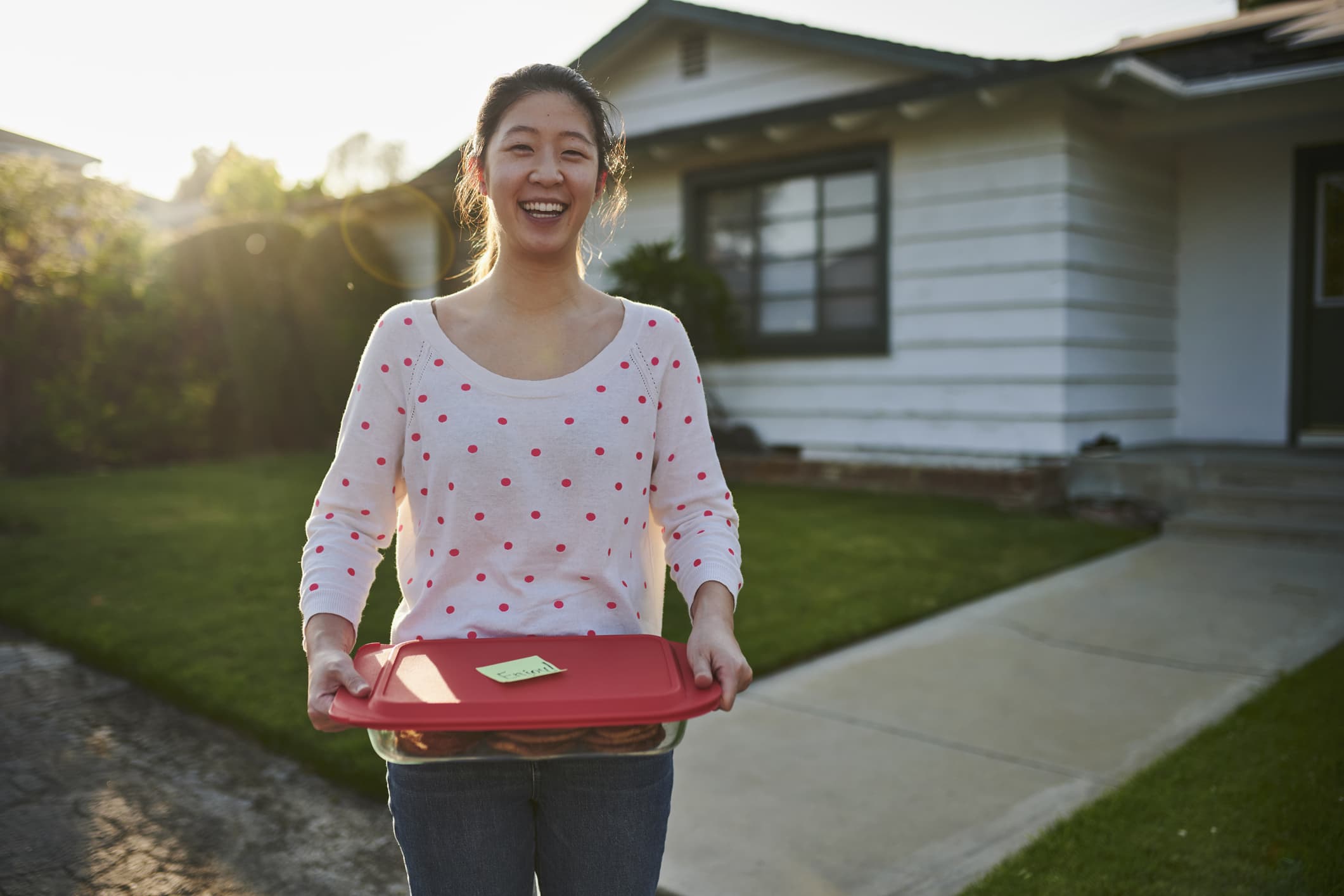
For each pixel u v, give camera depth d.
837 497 7.87
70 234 10.26
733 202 9.30
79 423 10.00
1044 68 6.84
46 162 9.93
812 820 2.88
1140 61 6.83
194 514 7.31
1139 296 8.37
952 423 8.05
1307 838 2.56
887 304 8.31
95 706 3.79
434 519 1.43
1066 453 7.54
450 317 1.46
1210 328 8.76
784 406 9.00
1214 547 6.27
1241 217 8.55
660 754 1.33
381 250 12.13
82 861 2.73
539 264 1.45
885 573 5.47
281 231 11.73
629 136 9.80
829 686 3.97
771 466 8.76
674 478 1.53
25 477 9.59
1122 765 3.18
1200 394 8.84
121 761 3.34
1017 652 4.32
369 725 1.18
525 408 1.41
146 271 10.91
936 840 2.73
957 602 5.04
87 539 6.37
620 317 1.50
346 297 11.91
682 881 2.56
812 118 8.04
